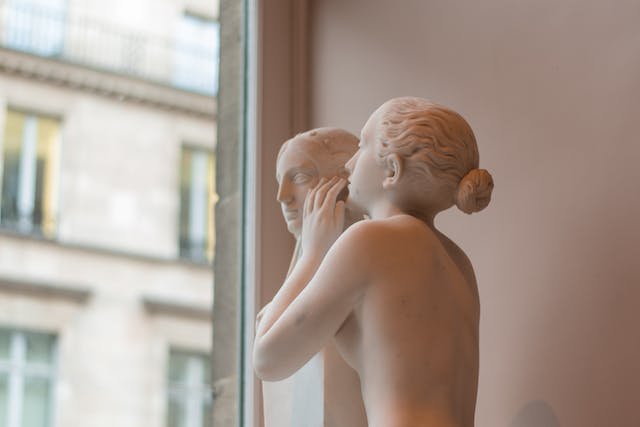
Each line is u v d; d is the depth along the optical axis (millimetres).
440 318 1879
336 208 2023
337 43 2861
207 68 12711
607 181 2240
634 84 2244
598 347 2182
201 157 12531
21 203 12078
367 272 1864
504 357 2318
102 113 12367
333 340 1958
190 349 12305
